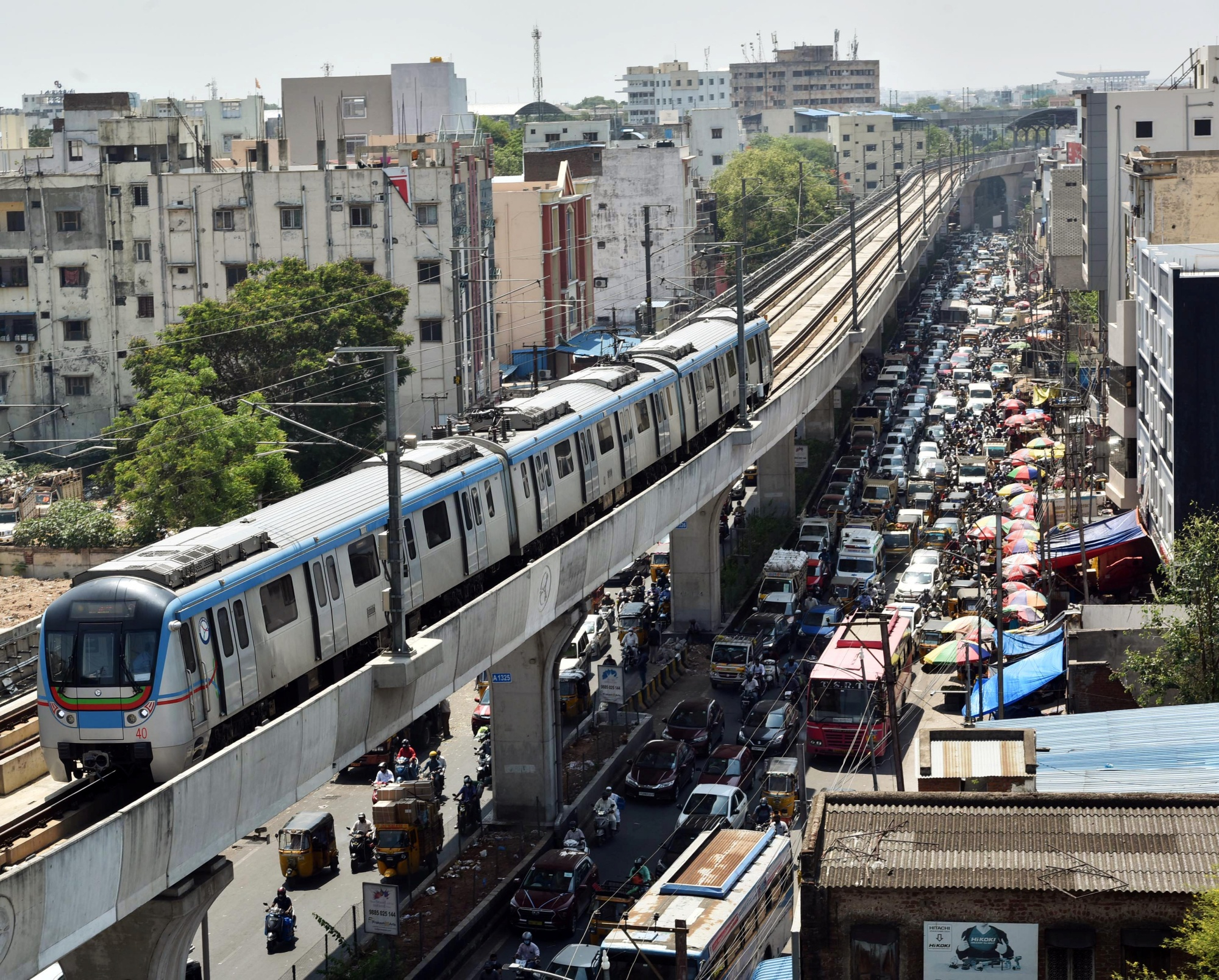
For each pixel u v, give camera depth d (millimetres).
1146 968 30141
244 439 85500
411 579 47844
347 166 118750
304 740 37531
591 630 78812
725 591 86438
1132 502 82812
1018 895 30469
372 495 46812
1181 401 66438
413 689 42812
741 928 42719
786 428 87375
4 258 119062
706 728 65438
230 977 45688
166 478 83375
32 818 34562
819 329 119938
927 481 104812
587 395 64688
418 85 159500
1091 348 125875
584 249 147625
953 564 86750
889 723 56156
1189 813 32531
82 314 119188
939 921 30734
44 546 89938
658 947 39781
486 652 47938
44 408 120188
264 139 124312
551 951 48188
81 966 37000
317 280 98562
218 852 34562
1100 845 31609
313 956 46875
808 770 63062
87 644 35969
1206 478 66375
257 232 115625
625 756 65438
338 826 58344
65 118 148250
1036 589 78875
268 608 40375
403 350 100438
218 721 37875
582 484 61469
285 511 43781
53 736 36344
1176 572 56938
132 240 117812
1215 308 66062
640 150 162875
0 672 50406
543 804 57312
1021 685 61469
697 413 76125
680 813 56438
